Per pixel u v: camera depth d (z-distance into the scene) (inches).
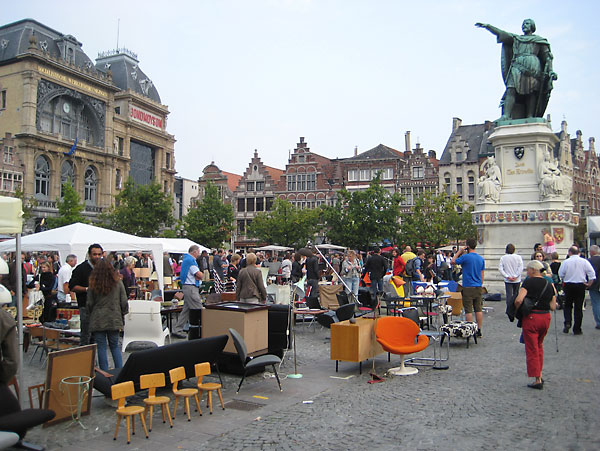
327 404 255.9
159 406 259.9
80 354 240.5
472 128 2123.5
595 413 230.1
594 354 356.8
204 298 547.5
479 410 238.7
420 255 643.5
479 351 377.4
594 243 907.4
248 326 314.2
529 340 275.9
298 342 440.8
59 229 556.4
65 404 233.8
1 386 200.2
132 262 559.5
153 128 2679.6
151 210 1907.0
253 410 249.4
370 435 208.8
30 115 1977.1
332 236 1697.8
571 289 439.2
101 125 2316.7
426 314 463.2
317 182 2214.6
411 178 2089.1
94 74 2276.1
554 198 703.1
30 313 426.3
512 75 738.8
